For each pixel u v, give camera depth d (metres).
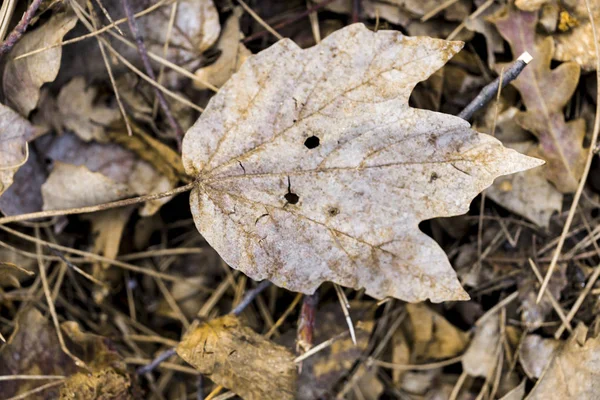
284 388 0.31
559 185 0.32
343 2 0.33
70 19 0.32
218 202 0.31
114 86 0.32
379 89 0.30
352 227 0.31
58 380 0.33
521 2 0.32
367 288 0.31
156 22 0.32
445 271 0.30
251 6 0.33
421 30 0.33
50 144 0.33
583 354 0.32
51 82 0.33
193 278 0.35
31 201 0.33
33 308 0.33
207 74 0.33
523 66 0.31
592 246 0.33
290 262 0.31
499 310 0.33
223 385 0.32
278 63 0.31
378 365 0.35
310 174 0.31
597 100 0.32
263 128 0.31
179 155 0.33
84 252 0.34
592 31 0.32
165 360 0.35
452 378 0.34
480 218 0.33
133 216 0.34
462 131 0.30
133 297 0.35
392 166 0.31
